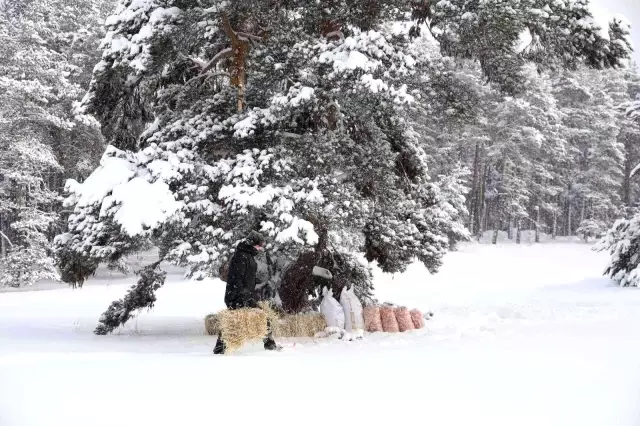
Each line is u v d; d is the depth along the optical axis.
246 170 11.02
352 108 11.29
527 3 9.99
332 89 10.41
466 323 11.98
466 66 38.47
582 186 65.62
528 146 56.53
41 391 5.36
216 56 12.77
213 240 11.14
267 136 12.22
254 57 11.73
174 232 11.23
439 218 14.80
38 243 35.12
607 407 4.62
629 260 24.16
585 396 5.00
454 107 13.40
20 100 34.94
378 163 12.64
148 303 12.33
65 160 39.19
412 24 12.67
